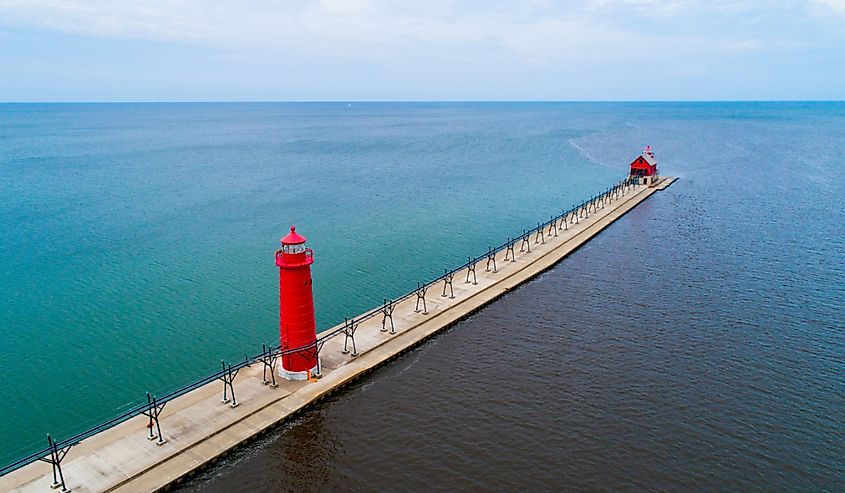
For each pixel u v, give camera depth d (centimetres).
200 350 3897
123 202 8650
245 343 3997
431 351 3706
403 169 12512
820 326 3978
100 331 4188
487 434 2836
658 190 9488
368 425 2927
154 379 3538
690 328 3972
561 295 4656
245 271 5469
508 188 10119
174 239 6562
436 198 9156
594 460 2627
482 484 2495
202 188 9931
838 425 2855
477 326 4084
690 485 2461
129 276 5319
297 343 3209
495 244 6419
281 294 3173
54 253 6012
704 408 3008
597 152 15650
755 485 2456
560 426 2881
